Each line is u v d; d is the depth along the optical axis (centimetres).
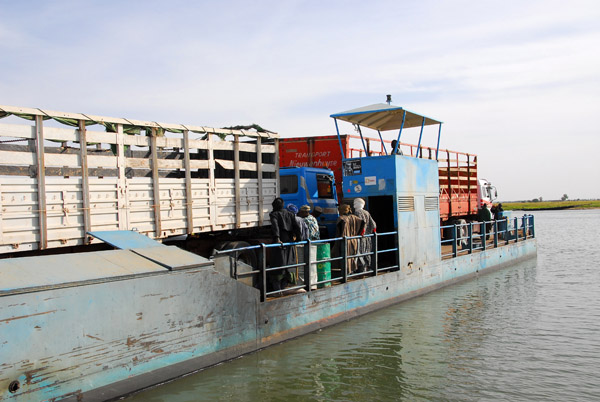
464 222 1980
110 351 532
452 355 755
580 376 671
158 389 581
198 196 895
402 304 1103
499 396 605
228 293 684
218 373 648
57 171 679
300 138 1513
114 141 754
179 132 866
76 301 501
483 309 1066
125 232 701
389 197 1273
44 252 687
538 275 1571
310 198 1289
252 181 1023
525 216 2022
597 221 7056
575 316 1009
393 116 1235
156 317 582
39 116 658
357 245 1024
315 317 860
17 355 454
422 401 587
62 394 487
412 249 1168
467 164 2141
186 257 651
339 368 690
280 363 700
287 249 834
